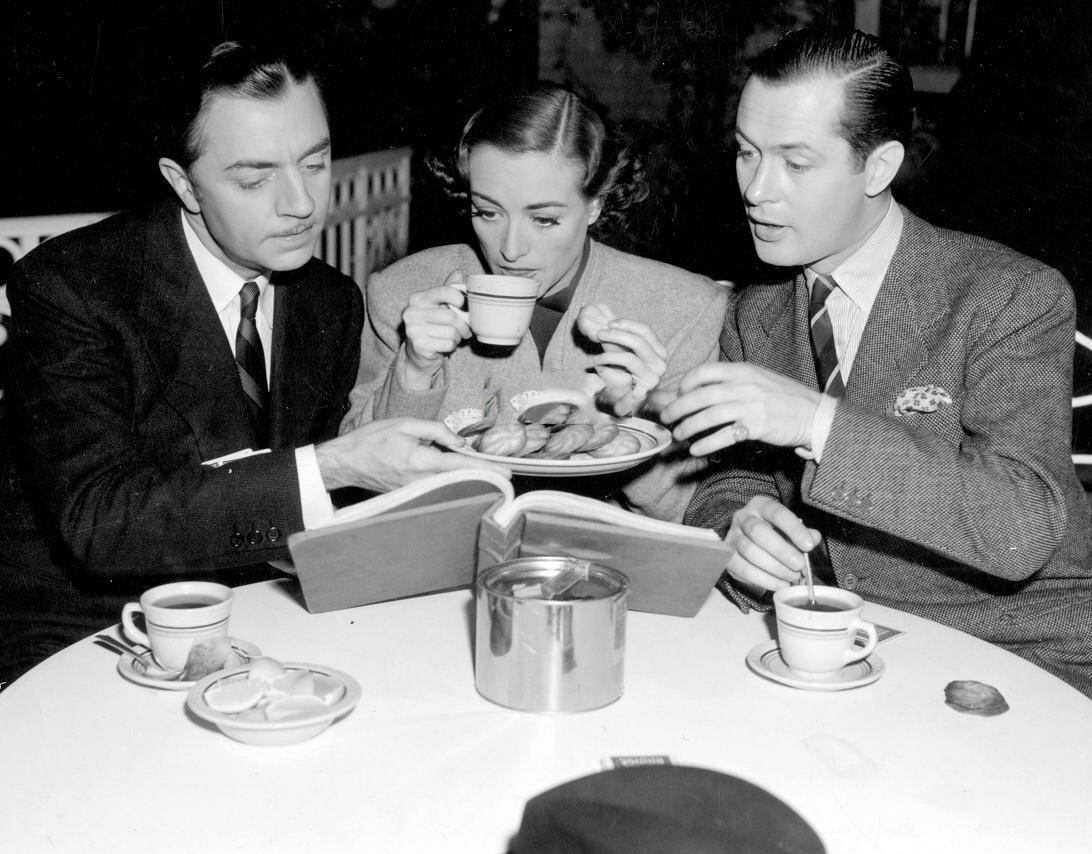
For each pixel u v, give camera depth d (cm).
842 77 181
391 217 661
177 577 227
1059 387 189
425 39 614
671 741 127
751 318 228
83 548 194
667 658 153
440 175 241
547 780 118
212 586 150
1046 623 197
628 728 131
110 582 224
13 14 536
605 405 228
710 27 545
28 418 207
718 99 546
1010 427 186
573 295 240
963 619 202
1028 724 134
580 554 155
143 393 215
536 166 205
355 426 240
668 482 233
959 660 154
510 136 204
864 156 187
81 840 105
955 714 136
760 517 173
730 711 136
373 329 251
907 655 156
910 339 199
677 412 173
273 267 212
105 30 544
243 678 132
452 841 106
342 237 606
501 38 601
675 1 546
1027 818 112
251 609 168
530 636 132
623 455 184
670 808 84
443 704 136
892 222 205
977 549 173
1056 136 440
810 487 175
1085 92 427
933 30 478
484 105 216
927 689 144
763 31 535
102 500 195
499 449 190
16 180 539
